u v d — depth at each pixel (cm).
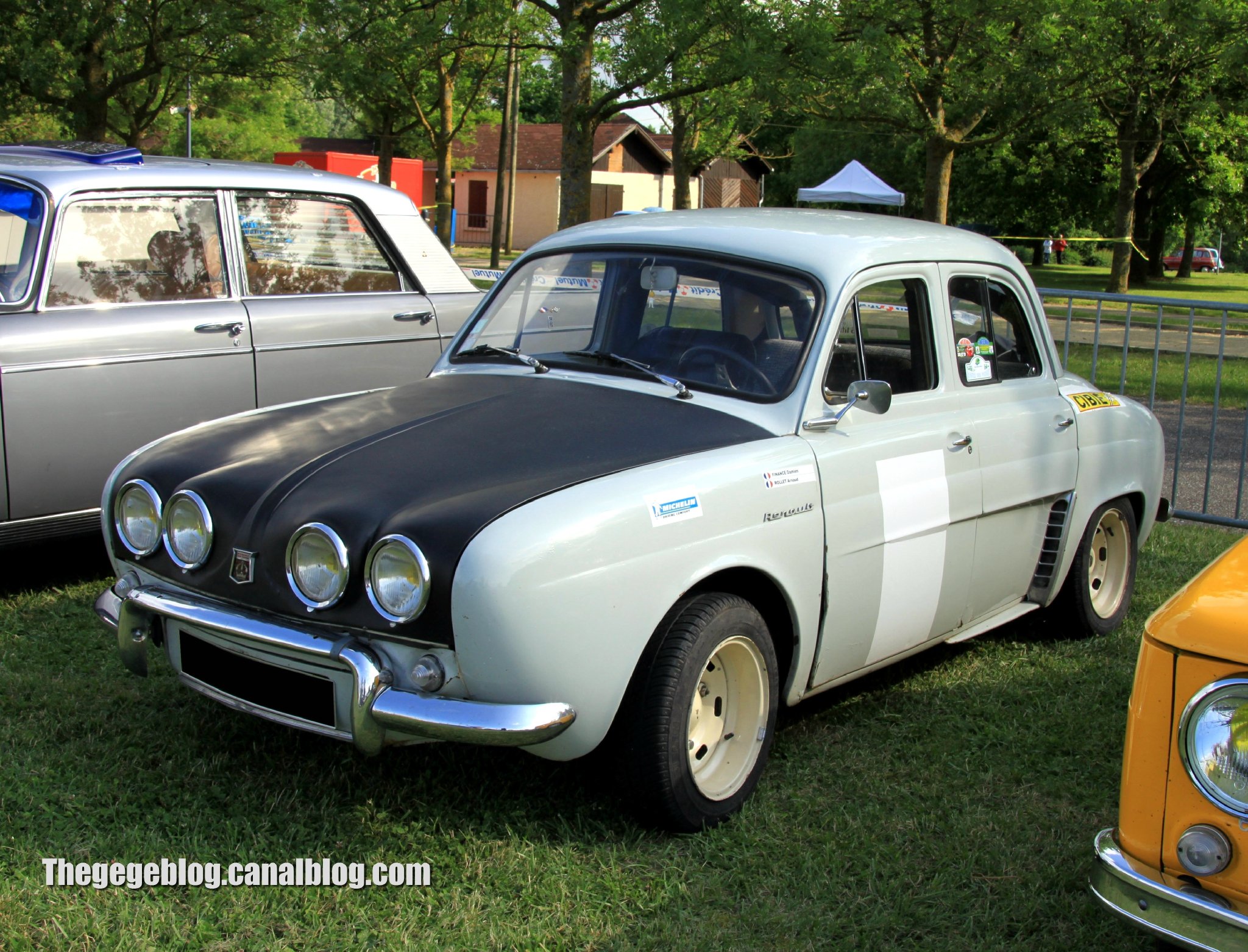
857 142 4872
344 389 593
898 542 386
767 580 348
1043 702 439
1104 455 494
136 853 306
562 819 329
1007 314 464
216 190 561
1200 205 3734
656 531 308
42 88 2191
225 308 550
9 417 475
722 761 343
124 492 349
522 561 282
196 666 338
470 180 4803
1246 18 1800
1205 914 212
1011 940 290
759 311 379
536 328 421
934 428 405
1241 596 223
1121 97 2739
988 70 1770
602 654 297
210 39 2298
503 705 287
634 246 413
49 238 501
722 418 358
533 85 5003
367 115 3231
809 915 293
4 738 369
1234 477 889
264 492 321
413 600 286
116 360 506
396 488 308
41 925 276
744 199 5569
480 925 283
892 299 400
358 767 360
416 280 636
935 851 325
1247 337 1709
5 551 572
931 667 475
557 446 331
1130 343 1562
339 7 1667
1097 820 349
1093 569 517
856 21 1616
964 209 4184
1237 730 210
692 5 1448
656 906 295
